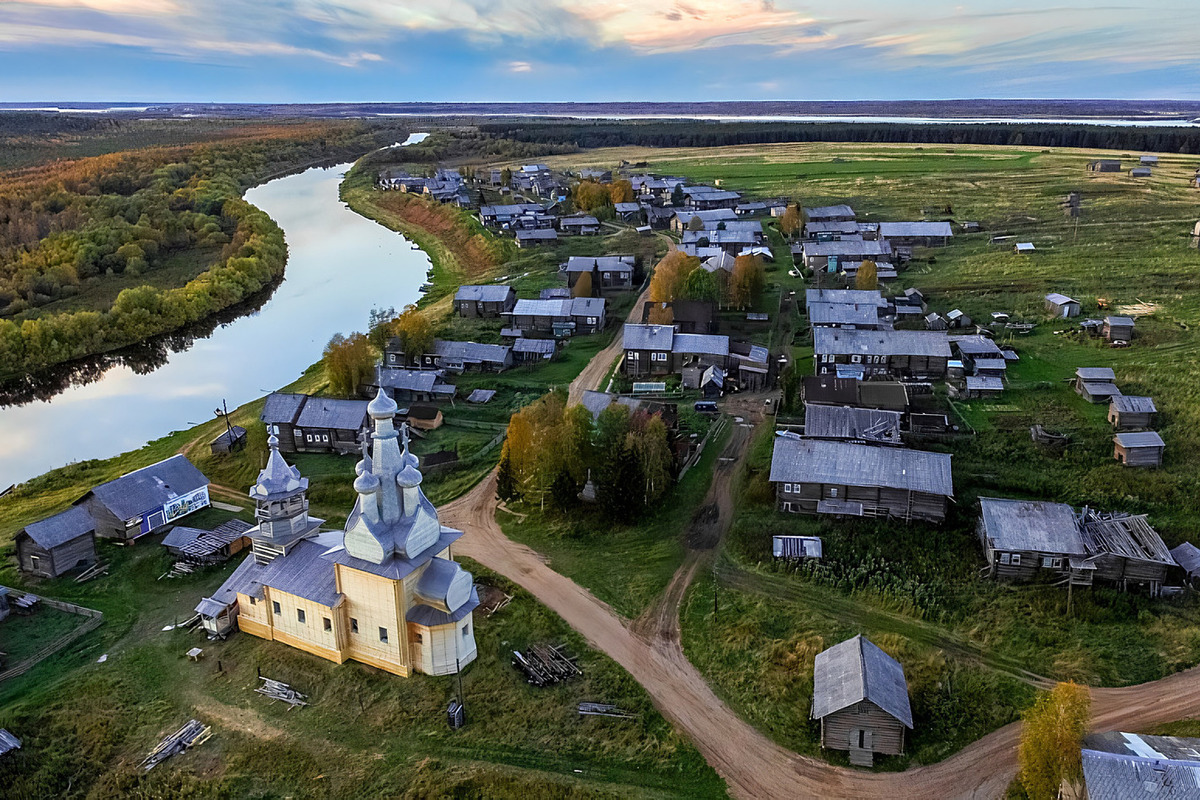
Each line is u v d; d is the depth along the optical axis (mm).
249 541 67438
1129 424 77062
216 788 43188
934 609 55750
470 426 88625
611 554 64625
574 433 69750
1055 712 39344
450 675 50844
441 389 94000
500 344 113625
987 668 50281
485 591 59750
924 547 62438
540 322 119000
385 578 48781
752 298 122250
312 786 43188
